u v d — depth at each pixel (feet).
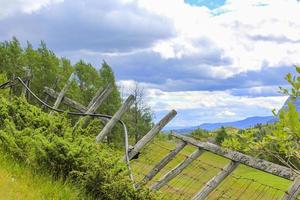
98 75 240.32
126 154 38.34
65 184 30.22
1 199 23.29
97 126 41.39
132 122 210.18
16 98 40.96
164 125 39.65
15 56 229.04
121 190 30.66
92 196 31.32
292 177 26.07
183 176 34.88
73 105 54.13
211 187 30.89
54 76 220.43
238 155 30.45
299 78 10.25
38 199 25.81
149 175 36.14
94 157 32.71
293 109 9.86
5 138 33.19
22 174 29.78
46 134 35.91
